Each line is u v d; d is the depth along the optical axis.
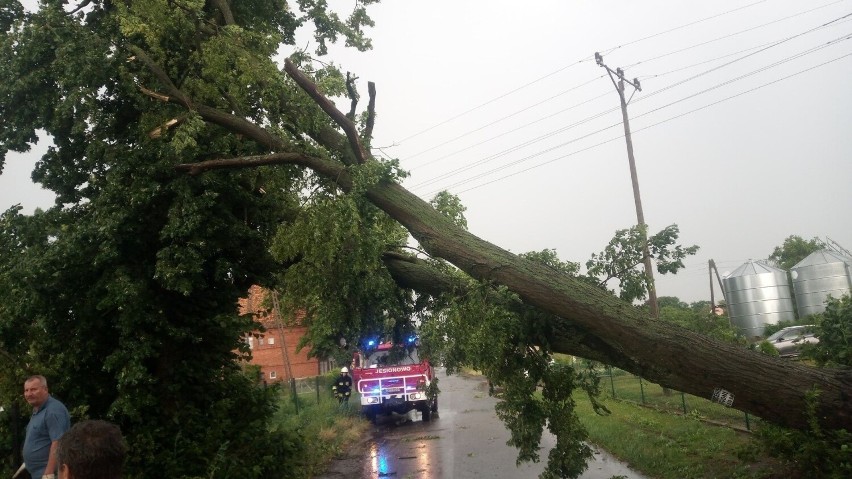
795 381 6.98
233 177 9.96
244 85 9.95
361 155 9.21
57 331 9.00
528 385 8.59
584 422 14.64
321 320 10.48
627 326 7.52
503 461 11.55
